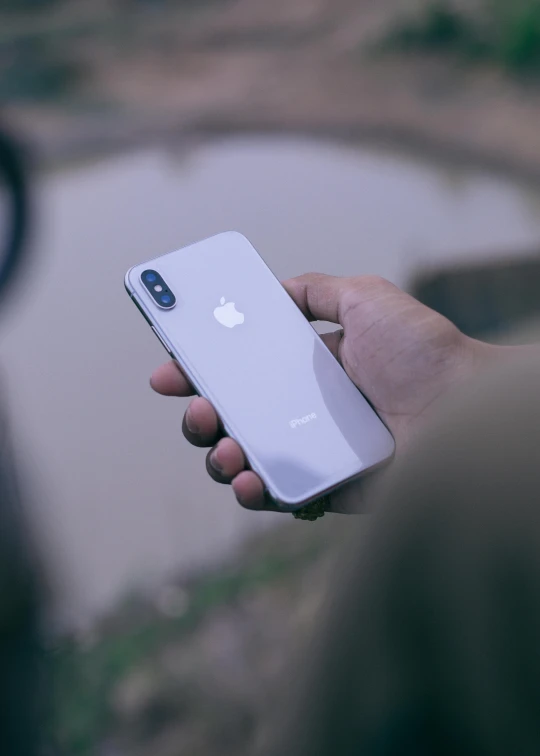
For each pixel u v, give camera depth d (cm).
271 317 58
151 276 58
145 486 114
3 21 338
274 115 233
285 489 53
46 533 94
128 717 83
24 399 131
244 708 81
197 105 247
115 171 206
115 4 345
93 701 84
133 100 257
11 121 238
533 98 218
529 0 246
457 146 202
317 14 306
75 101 260
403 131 214
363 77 251
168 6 334
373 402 56
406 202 177
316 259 161
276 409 55
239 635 88
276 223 176
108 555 103
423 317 55
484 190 180
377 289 57
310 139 215
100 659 88
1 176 130
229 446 54
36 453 119
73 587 97
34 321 148
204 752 79
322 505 55
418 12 270
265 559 97
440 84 237
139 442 121
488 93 225
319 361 56
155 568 100
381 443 54
